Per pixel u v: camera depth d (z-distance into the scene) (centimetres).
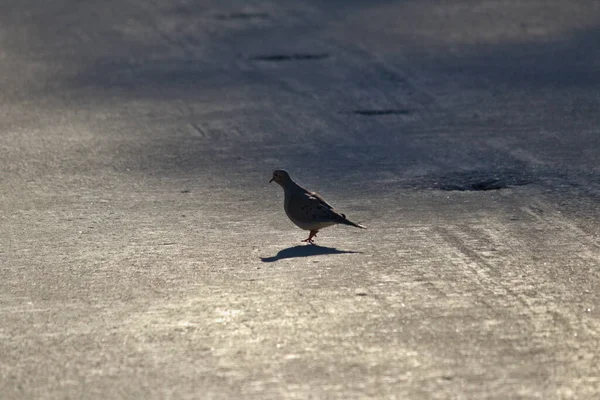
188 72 2492
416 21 3036
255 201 1470
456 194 1477
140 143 1833
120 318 1030
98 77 2458
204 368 908
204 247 1261
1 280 1155
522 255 1200
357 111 2048
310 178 1584
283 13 3297
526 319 1005
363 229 1321
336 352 934
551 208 1390
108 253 1244
